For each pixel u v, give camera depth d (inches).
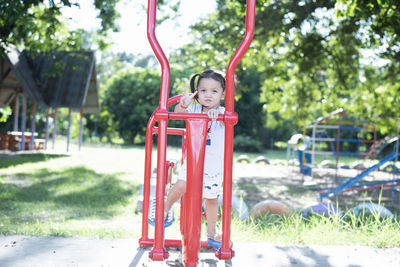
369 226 156.5
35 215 188.2
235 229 149.6
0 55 381.7
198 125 83.8
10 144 647.8
